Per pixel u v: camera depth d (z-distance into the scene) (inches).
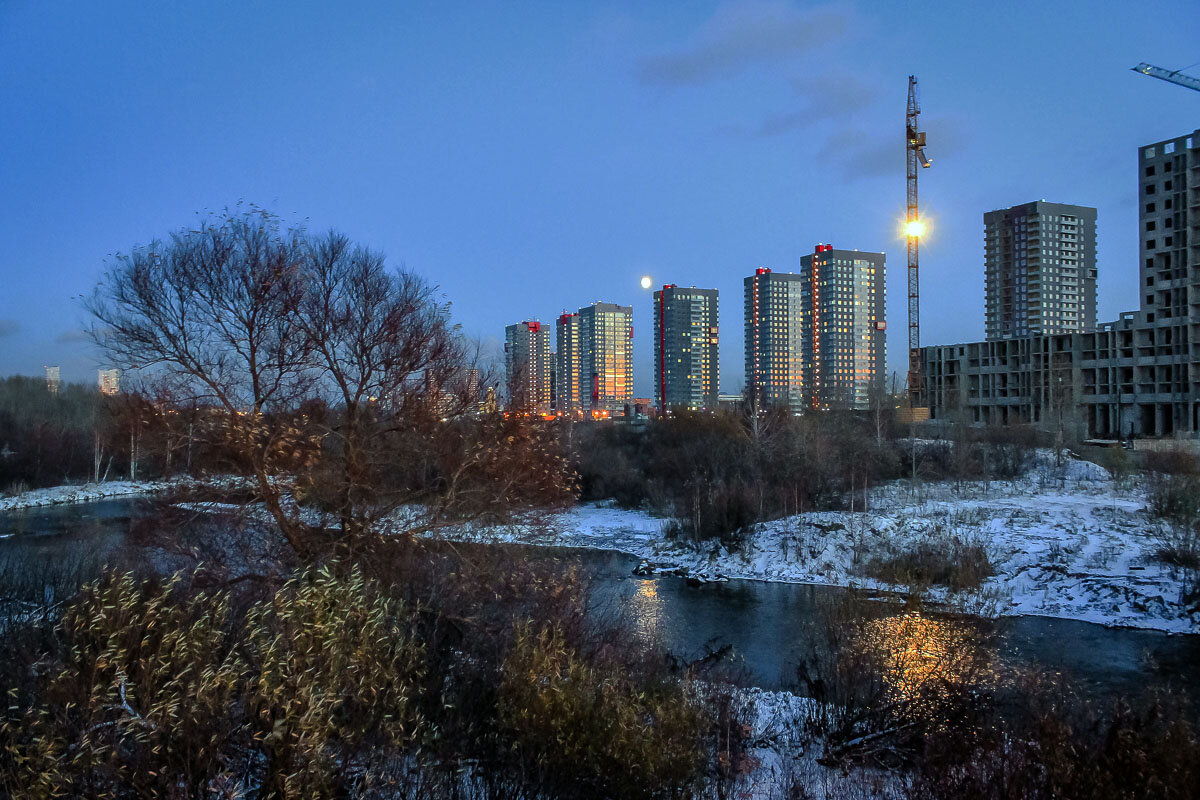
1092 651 1082.1
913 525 1771.7
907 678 592.1
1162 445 2600.9
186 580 638.5
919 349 5570.9
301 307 816.3
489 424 840.9
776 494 2047.2
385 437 842.2
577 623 682.8
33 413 3154.5
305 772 338.3
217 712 350.3
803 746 599.8
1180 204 4301.2
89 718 331.9
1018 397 4845.0
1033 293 7322.8
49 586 812.6
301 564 682.8
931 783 455.8
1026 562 1480.1
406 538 767.7
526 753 424.2
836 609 718.5
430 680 499.2
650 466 2691.9
